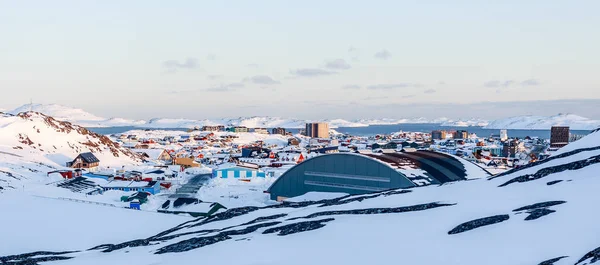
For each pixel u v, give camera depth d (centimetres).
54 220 7525
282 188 10338
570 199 3581
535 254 2570
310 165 9900
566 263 2286
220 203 10525
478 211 3959
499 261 2580
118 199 11000
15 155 15675
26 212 7925
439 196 5362
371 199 6097
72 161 16688
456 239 3170
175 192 12362
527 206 3716
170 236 5453
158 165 18800
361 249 3219
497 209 3900
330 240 3622
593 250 2311
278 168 17812
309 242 3644
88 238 6681
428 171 8950
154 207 10325
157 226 7506
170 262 3628
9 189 10912
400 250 3069
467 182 6050
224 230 5062
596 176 4225
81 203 8912
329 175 9569
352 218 4494
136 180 13350
